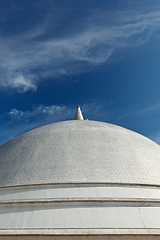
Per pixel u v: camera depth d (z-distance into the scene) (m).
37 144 17.97
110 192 13.15
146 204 12.41
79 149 16.50
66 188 13.30
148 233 10.57
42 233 10.47
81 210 11.84
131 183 13.74
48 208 12.01
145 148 18.27
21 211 12.05
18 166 15.79
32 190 13.47
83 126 20.45
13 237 10.66
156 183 14.26
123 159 15.80
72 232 10.48
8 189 13.91
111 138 18.25
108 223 11.34
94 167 14.72
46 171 14.58
